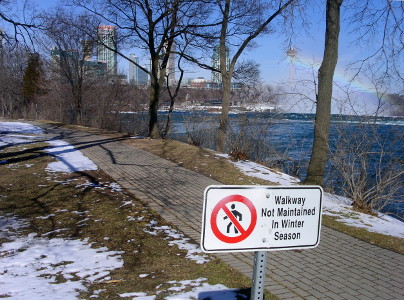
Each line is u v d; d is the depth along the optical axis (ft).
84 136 67.97
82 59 109.81
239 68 58.39
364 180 26.76
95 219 22.43
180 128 77.25
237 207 8.36
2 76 131.13
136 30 62.18
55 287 13.79
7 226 21.35
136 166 39.24
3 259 16.80
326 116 30.01
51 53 107.96
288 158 42.52
